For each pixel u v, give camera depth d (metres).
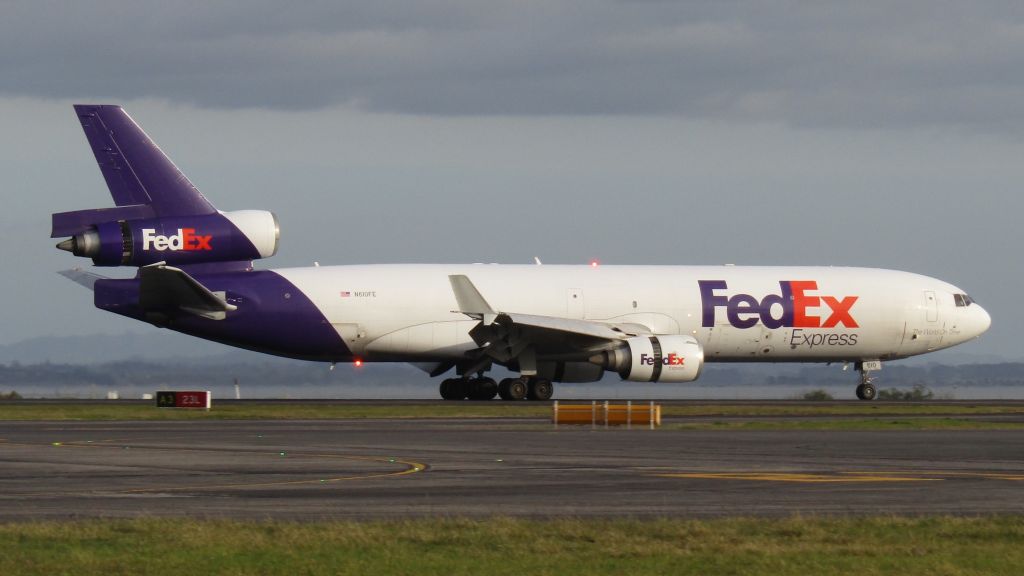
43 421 153.62
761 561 57.66
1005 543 62.59
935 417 173.38
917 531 65.88
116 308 190.12
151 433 134.25
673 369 198.50
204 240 192.75
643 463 103.44
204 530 63.91
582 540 62.41
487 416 166.00
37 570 54.12
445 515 71.94
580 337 199.88
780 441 127.62
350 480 89.94
